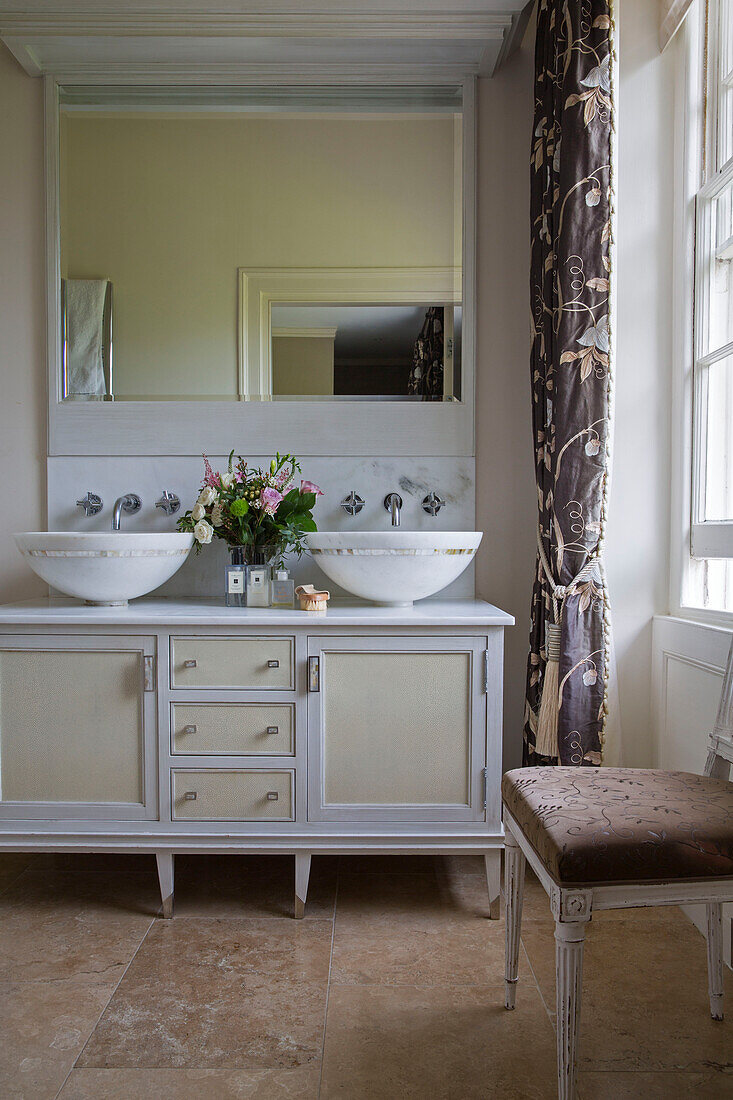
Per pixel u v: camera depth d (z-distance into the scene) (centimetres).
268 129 234
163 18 218
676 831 115
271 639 183
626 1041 140
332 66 231
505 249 234
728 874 113
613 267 180
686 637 185
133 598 217
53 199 232
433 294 234
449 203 233
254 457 233
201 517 208
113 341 234
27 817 187
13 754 187
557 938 113
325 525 233
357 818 185
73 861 223
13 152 235
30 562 194
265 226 234
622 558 207
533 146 218
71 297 234
